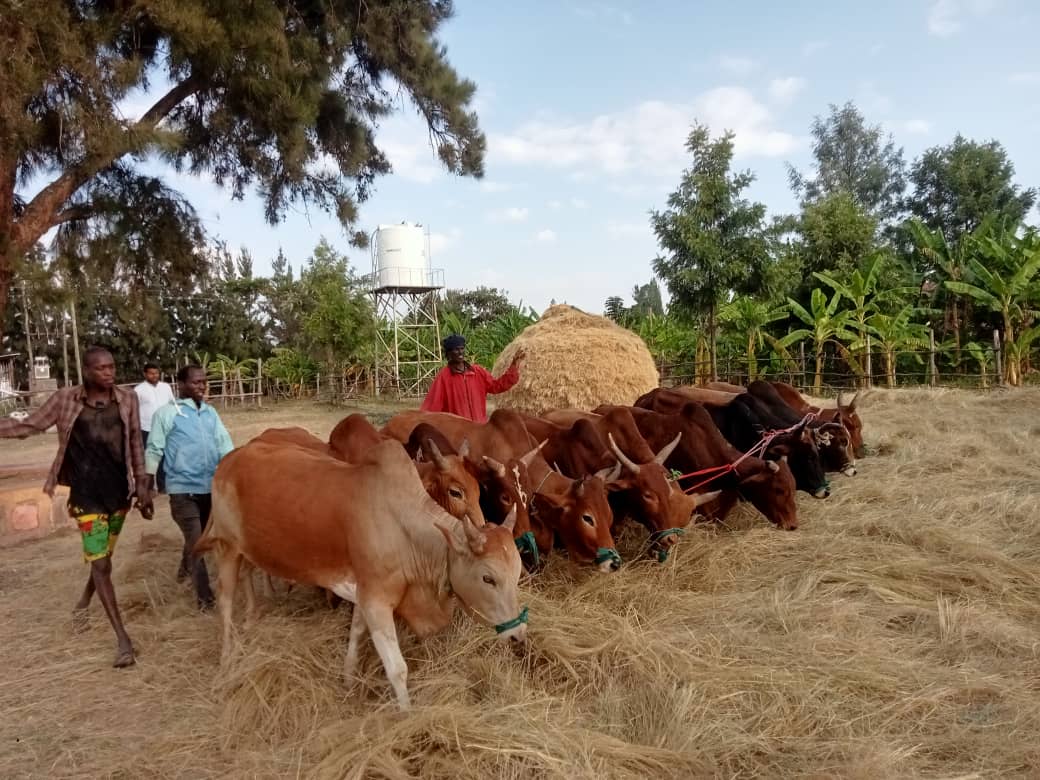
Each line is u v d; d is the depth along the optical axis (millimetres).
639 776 2771
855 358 16922
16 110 7852
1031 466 7246
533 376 8844
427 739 2902
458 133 12789
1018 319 15477
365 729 2994
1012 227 17250
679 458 5754
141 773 2973
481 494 4559
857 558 4910
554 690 3443
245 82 9984
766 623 4031
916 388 14172
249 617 4227
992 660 3598
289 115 10273
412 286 24031
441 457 4066
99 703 3539
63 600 4934
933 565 4758
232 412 22484
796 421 6312
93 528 3955
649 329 19000
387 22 11750
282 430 4984
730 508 5812
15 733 3291
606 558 4293
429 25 12734
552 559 4918
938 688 3301
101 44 8547
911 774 2717
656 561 4902
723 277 14258
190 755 3072
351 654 3514
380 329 25438
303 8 11500
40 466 6855
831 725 3080
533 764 2762
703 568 4840
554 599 4352
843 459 6727
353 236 12656
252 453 3916
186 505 4734
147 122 9102
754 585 4660
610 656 3594
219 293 36406
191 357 34812
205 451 4777
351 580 3430
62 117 8484
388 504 3262
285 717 3275
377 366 25375
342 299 22016
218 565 4012
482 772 2754
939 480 6848
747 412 6172
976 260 15445
